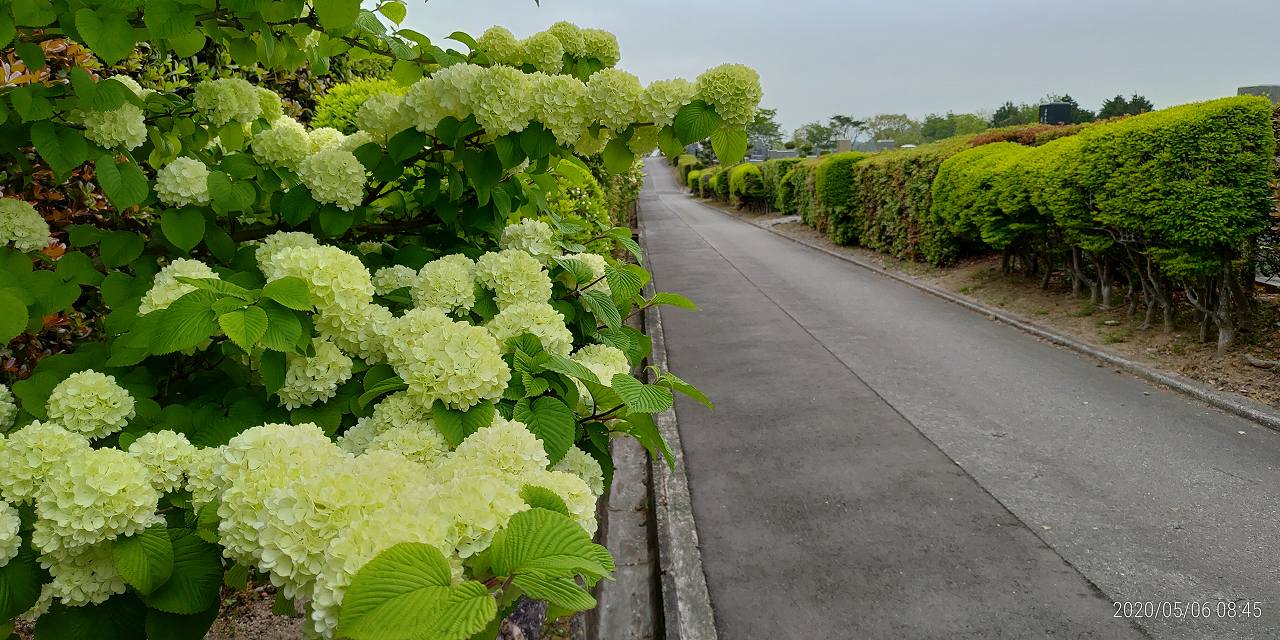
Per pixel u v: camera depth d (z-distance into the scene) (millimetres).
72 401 1402
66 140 1793
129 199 1853
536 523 955
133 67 3209
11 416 1464
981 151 9859
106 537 1125
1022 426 4875
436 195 2523
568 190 6293
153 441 1258
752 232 20922
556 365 1723
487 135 2350
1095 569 3168
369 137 2479
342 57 5176
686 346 7492
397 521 944
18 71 2299
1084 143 6816
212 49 4148
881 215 13695
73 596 1156
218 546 1247
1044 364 6367
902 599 3023
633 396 1760
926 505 3824
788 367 6559
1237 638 2682
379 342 1715
